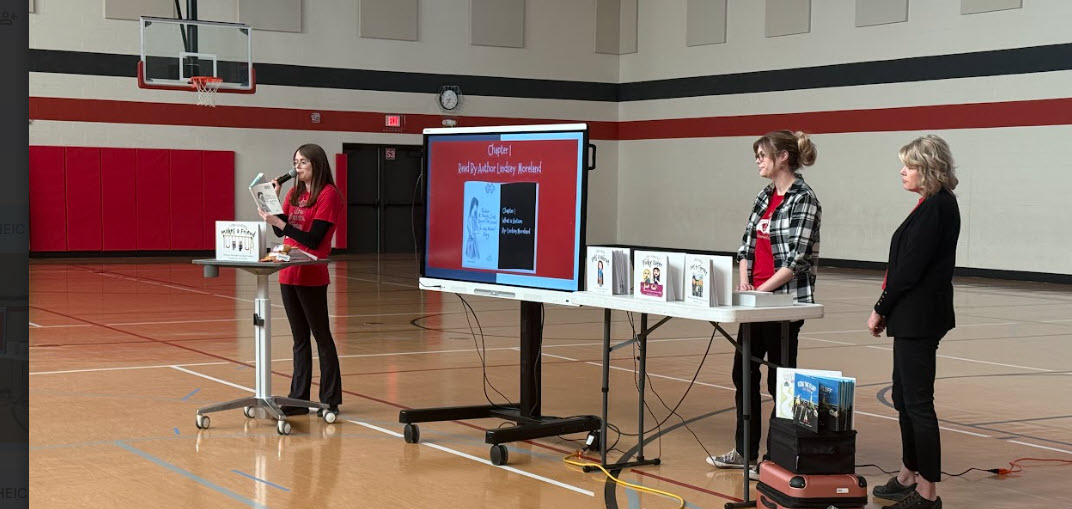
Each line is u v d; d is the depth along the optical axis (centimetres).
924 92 2048
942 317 480
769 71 2333
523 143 604
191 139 2236
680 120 2545
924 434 478
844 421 466
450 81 2503
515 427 580
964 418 715
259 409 680
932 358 482
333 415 668
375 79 2420
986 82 1953
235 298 1445
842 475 463
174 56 1856
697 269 520
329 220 672
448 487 520
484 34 2531
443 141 644
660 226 2617
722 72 2438
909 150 484
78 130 2131
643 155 2655
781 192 561
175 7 2186
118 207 2178
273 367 877
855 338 1134
